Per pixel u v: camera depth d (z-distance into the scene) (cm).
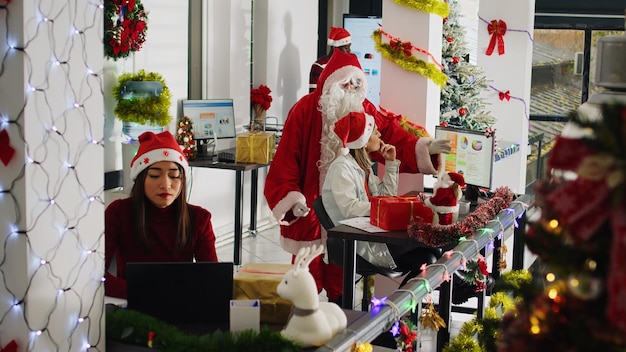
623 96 276
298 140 545
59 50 210
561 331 162
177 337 223
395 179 489
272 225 893
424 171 539
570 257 159
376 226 430
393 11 560
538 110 1112
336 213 468
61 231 215
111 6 612
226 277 248
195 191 754
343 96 532
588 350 156
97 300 229
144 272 247
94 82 222
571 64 1092
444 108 730
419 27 555
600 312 157
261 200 877
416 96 559
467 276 425
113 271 340
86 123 221
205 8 770
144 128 646
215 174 787
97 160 225
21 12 198
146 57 686
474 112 744
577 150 157
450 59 725
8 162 203
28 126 202
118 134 655
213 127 739
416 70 552
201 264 248
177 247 341
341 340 229
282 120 912
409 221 420
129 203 343
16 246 206
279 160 546
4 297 209
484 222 405
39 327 210
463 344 372
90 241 225
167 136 344
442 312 388
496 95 818
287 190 537
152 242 339
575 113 162
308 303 224
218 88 794
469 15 1062
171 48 719
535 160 1070
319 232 546
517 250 489
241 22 816
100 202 228
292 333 223
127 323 233
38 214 207
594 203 152
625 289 147
